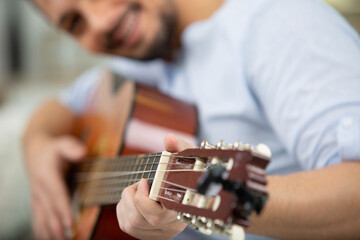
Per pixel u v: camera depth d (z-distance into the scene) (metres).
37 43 2.25
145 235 0.73
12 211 1.97
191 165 0.62
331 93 0.89
